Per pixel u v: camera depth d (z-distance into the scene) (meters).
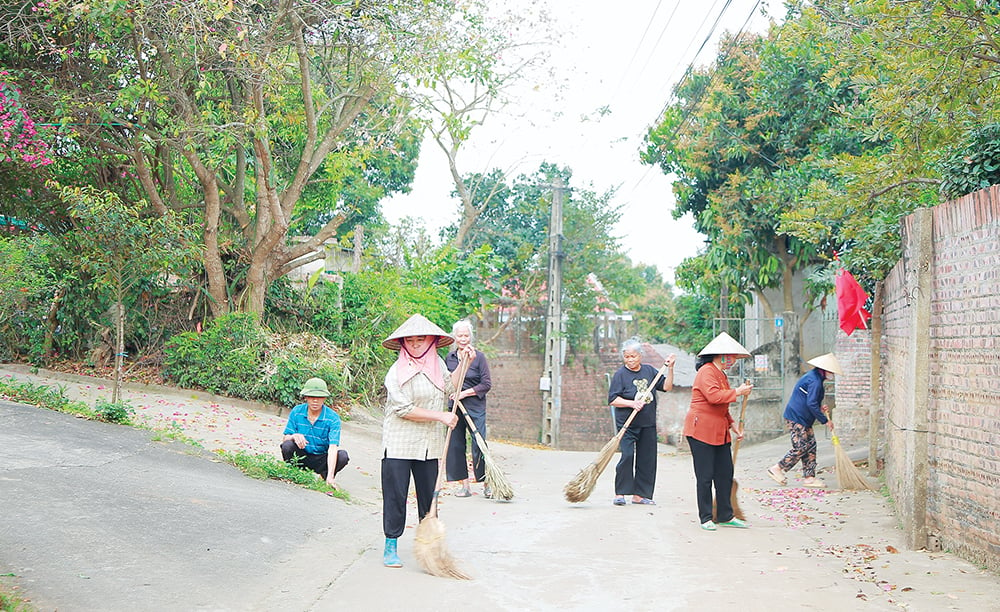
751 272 20.61
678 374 25.92
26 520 5.38
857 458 12.99
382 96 15.36
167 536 5.64
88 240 11.09
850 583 5.55
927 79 8.40
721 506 7.86
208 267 15.09
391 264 20.62
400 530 5.85
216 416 12.66
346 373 15.31
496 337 27.98
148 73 14.16
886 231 10.32
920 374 6.68
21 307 15.20
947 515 6.39
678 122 20.56
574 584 5.46
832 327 20.09
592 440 28.72
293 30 13.37
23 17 12.71
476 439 9.57
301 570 5.45
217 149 15.05
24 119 12.23
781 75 18.38
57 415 9.23
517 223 37.19
